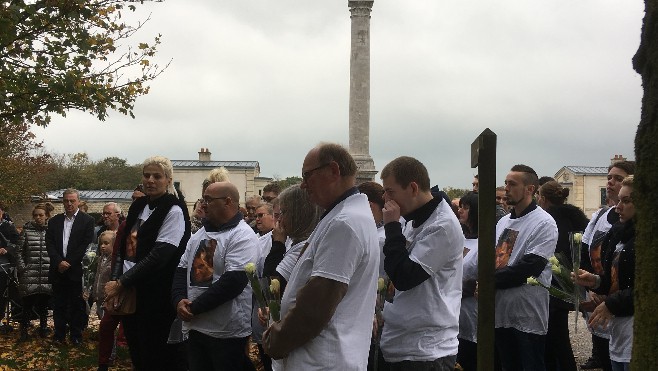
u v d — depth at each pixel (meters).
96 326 13.92
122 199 50.28
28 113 11.44
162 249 7.18
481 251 4.20
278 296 4.23
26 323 11.98
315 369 3.66
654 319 2.91
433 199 5.07
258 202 10.12
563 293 5.65
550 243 6.73
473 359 7.11
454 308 4.95
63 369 9.79
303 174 3.99
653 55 3.00
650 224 2.96
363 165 35.91
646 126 3.01
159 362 7.29
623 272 5.37
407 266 4.77
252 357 10.08
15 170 41.81
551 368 7.53
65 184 69.12
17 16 10.27
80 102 11.45
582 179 53.19
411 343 4.87
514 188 6.93
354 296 3.77
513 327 6.79
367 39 36.47
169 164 7.61
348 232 3.70
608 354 6.41
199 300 6.25
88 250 13.08
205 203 6.64
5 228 13.05
